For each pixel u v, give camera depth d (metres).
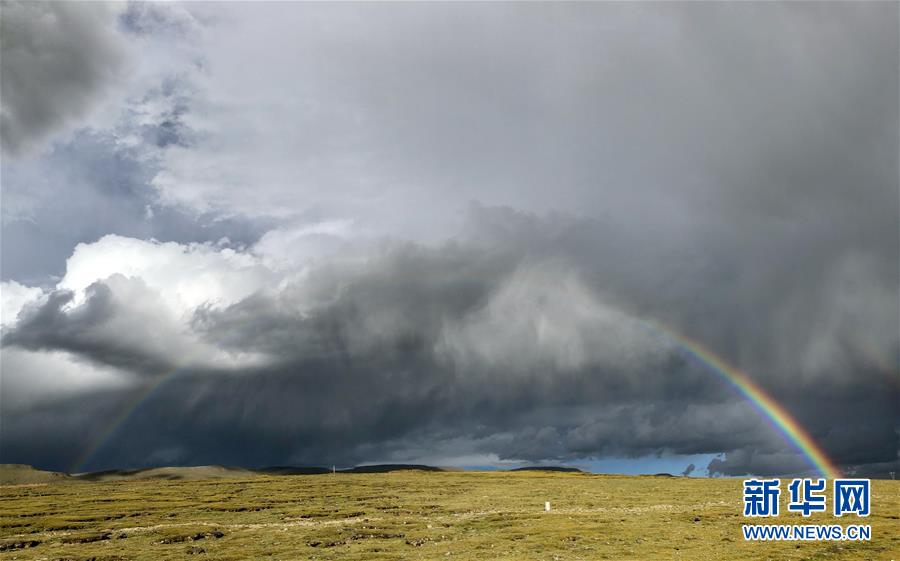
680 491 151.75
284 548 80.56
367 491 172.38
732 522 93.75
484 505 129.50
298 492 172.12
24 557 80.25
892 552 72.88
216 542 87.31
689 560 66.69
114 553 80.94
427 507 127.69
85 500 157.62
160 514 123.75
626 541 78.88
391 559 70.75
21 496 179.25
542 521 97.56
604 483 190.88
